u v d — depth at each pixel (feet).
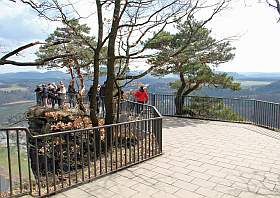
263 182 18.43
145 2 26.86
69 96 52.80
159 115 25.13
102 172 19.74
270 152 25.71
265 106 39.29
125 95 42.63
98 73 29.32
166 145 28.40
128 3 26.63
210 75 57.00
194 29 33.78
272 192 16.88
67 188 16.96
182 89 60.44
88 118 39.75
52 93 56.75
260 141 30.37
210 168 21.06
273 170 20.74
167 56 29.43
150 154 24.16
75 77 38.63
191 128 39.14
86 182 18.02
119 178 18.88
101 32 27.53
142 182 18.20
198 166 21.50
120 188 17.20
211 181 18.49
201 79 57.21
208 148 27.12
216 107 49.93
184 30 34.86
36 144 15.78
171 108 53.67
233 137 32.53
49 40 20.45
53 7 22.39
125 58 29.35
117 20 27.27
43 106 51.78
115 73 31.78
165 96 54.29
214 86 59.93
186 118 50.03
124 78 31.45
